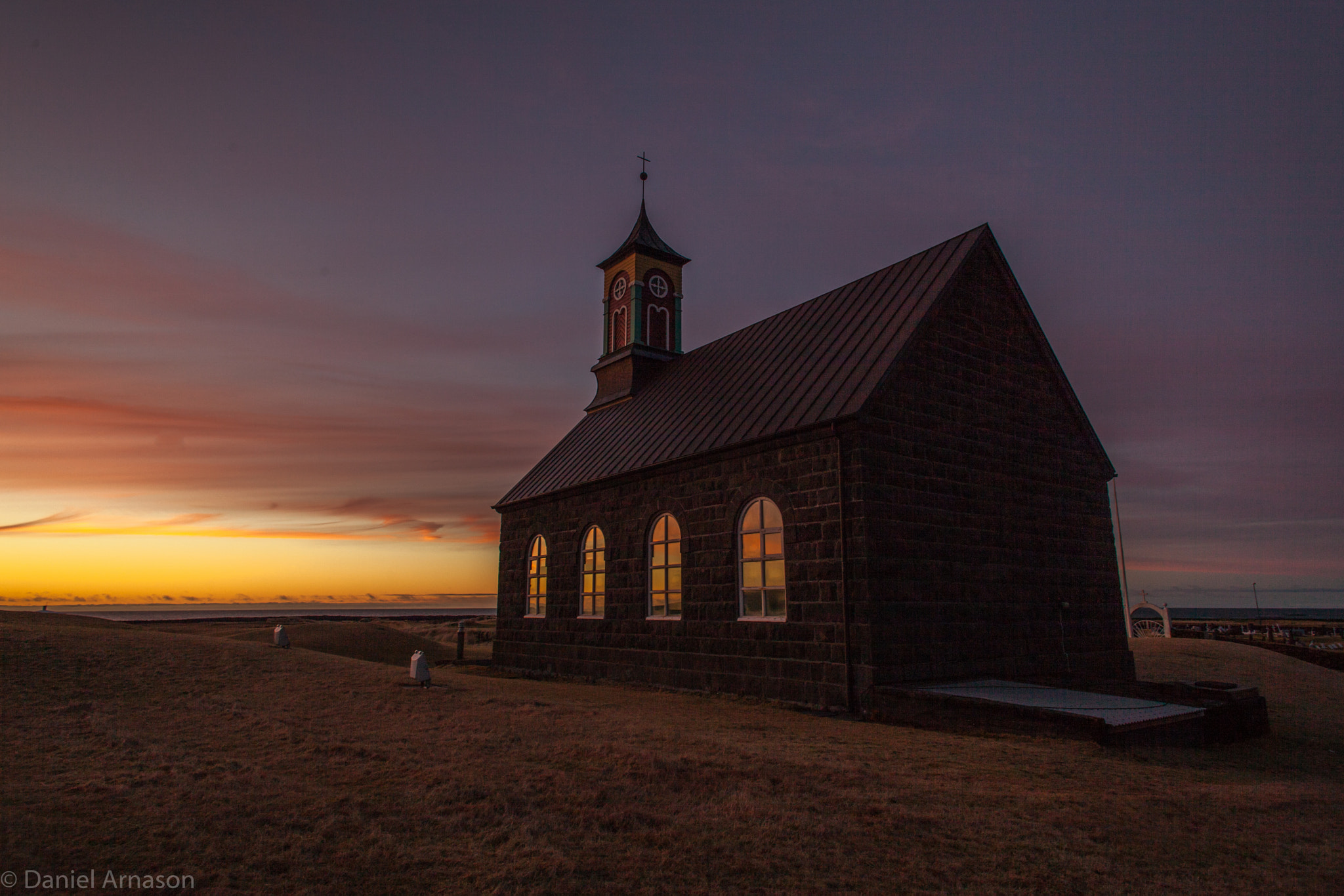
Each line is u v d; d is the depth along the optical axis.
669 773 9.46
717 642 18.97
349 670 18.02
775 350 22.86
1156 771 10.83
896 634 15.92
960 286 19.78
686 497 20.69
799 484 17.48
